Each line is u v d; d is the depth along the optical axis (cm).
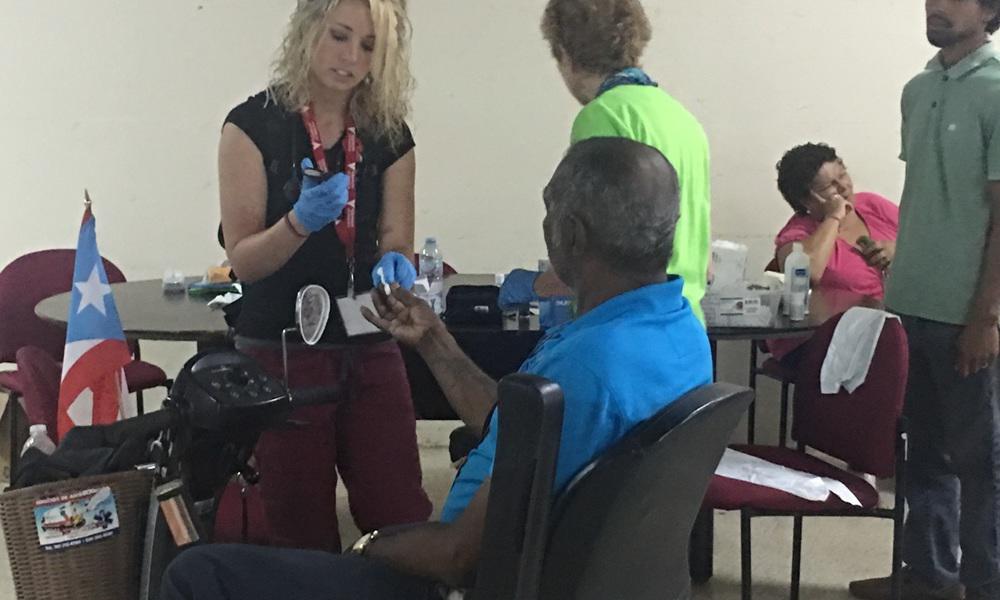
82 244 173
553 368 119
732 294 247
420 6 340
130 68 339
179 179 347
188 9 336
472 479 134
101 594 154
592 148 125
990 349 230
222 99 342
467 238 358
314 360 181
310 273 181
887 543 291
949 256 236
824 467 229
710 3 345
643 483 112
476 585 112
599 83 203
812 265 306
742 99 352
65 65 337
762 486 213
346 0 170
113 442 146
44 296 297
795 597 246
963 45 234
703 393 118
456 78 346
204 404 140
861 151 356
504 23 342
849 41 348
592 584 115
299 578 136
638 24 200
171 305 267
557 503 112
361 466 188
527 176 353
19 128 341
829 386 219
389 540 136
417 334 172
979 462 239
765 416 359
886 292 257
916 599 253
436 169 353
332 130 181
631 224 121
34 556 149
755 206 359
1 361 293
